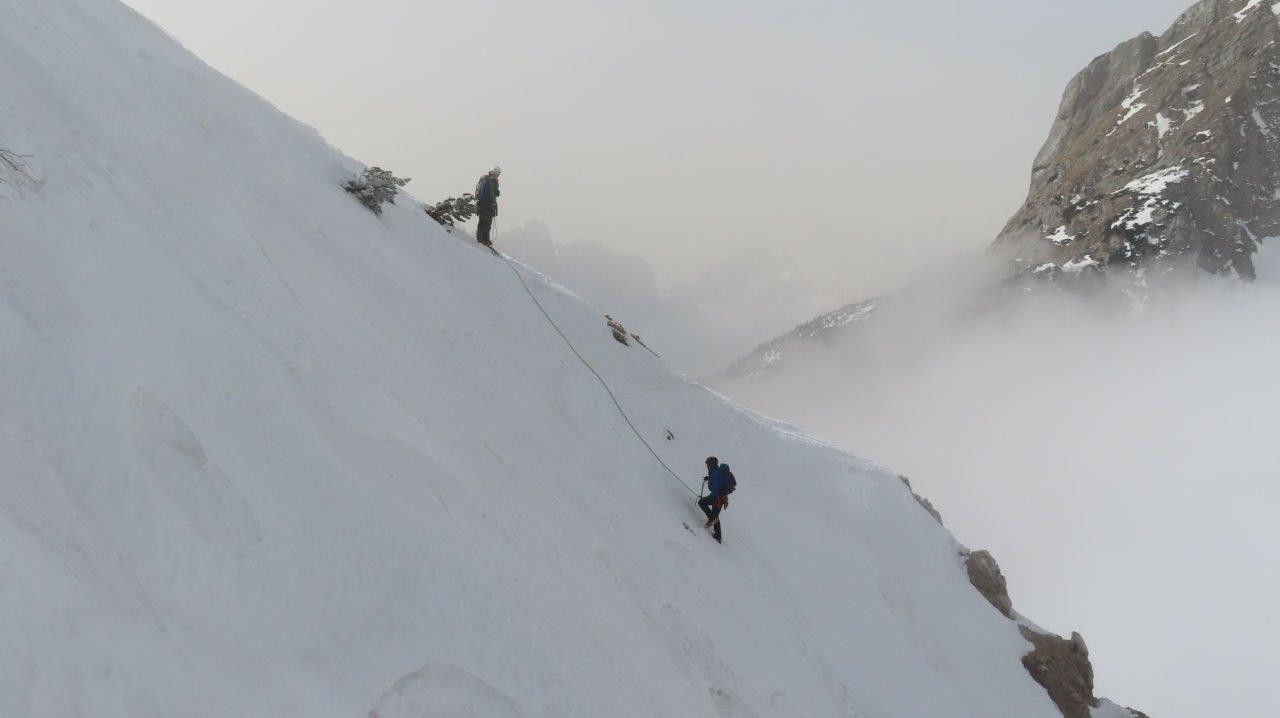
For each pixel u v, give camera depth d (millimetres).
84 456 4043
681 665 8523
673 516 12914
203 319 5754
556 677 5594
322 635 4410
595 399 14883
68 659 3006
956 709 13805
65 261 5082
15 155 5441
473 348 12695
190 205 7777
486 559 6156
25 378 4102
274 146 13180
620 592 8781
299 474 5223
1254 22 194625
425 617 5031
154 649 3402
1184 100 199750
